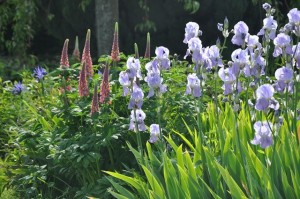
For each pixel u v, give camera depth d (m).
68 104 6.34
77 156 5.60
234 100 4.67
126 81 4.72
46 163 6.18
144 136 5.80
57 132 5.86
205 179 4.54
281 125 4.37
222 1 11.02
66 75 6.47
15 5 12.97
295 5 11.62
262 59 4.71
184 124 5.86
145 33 11.42
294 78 4.71
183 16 11.23
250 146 4.74
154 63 4.81
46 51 14.48
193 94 4.66
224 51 11.34
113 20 10.03
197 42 4.61
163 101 5.91
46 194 6.18
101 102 5.89
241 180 4.19
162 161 4.74
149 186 4.67
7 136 7.42
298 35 4.66
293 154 4.26
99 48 10.11
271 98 4.10
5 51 14.59
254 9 11.55
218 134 4.74
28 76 8.17
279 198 3.97
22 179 6.03
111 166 5.88
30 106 6.64
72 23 11.99
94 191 5.41
